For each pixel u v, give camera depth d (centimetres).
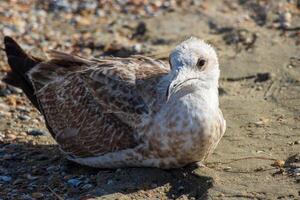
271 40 1869
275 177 1210
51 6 2202
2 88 1681
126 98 1259
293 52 1773
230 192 1173
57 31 2047
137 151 1240
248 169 1246
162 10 2181
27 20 2102
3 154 1393
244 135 1380
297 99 1523
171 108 1205
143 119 1229
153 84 1246
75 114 1334
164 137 1208
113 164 1278
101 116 1289
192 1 2223
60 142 1351
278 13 2059
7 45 1516
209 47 1245
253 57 1756
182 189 1212
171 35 1984
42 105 1419
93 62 1384
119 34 2022
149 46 1917
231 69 1705
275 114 1467
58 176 1301
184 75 1198
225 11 2136
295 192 1152
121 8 2206
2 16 2111
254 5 2147
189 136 1202
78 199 1202
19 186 1277
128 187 1208
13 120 1542
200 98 1212
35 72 1449
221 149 1329
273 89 1593
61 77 1405
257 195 1157
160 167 1248
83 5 2209
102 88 1293
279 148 1316
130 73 1289
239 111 1488
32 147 1422
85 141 1306
